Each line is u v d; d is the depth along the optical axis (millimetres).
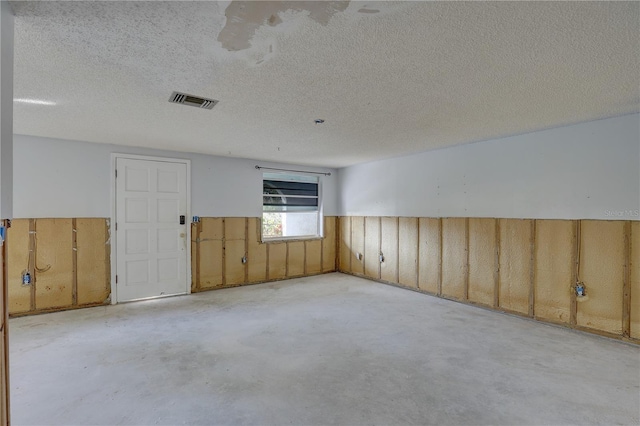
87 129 3689
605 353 2965
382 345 3145
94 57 1989
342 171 6844
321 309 4305
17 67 2113
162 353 2951
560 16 1574
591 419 2039
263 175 6031
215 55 1977
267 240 6027
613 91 2555
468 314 4105
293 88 2490
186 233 5098
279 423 1998
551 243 3736
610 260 3303
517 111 3062
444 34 1747
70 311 4176
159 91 2549
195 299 4793
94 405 2166
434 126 3592
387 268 5809
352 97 2688
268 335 3393
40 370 2623
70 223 4246
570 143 3570
